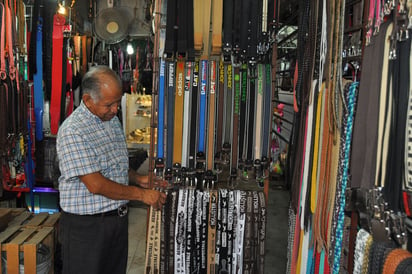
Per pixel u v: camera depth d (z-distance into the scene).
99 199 1.68
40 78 3.04
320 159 1.41
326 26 1.39
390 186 0.95
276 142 5.21
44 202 3.28
